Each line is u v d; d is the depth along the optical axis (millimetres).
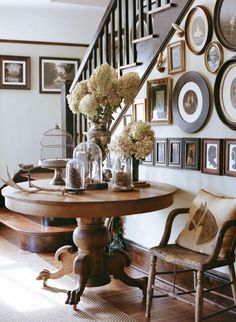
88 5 5402
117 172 3189
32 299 3316
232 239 2730
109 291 3471
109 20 4340
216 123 3094
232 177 2982
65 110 5242
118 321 2943
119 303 3242
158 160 3652
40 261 4254
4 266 4094
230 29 2930
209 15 3107
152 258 2982
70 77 6379
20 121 6203
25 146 6246
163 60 3559
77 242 3344
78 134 5164
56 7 5734
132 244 3996
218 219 2820
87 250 3330
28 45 6145
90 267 3250
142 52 3801
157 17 3598
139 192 3123
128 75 3410
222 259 2686
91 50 4520
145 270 3828
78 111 3555
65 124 5254
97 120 3457
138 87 3641
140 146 3227
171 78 3479
